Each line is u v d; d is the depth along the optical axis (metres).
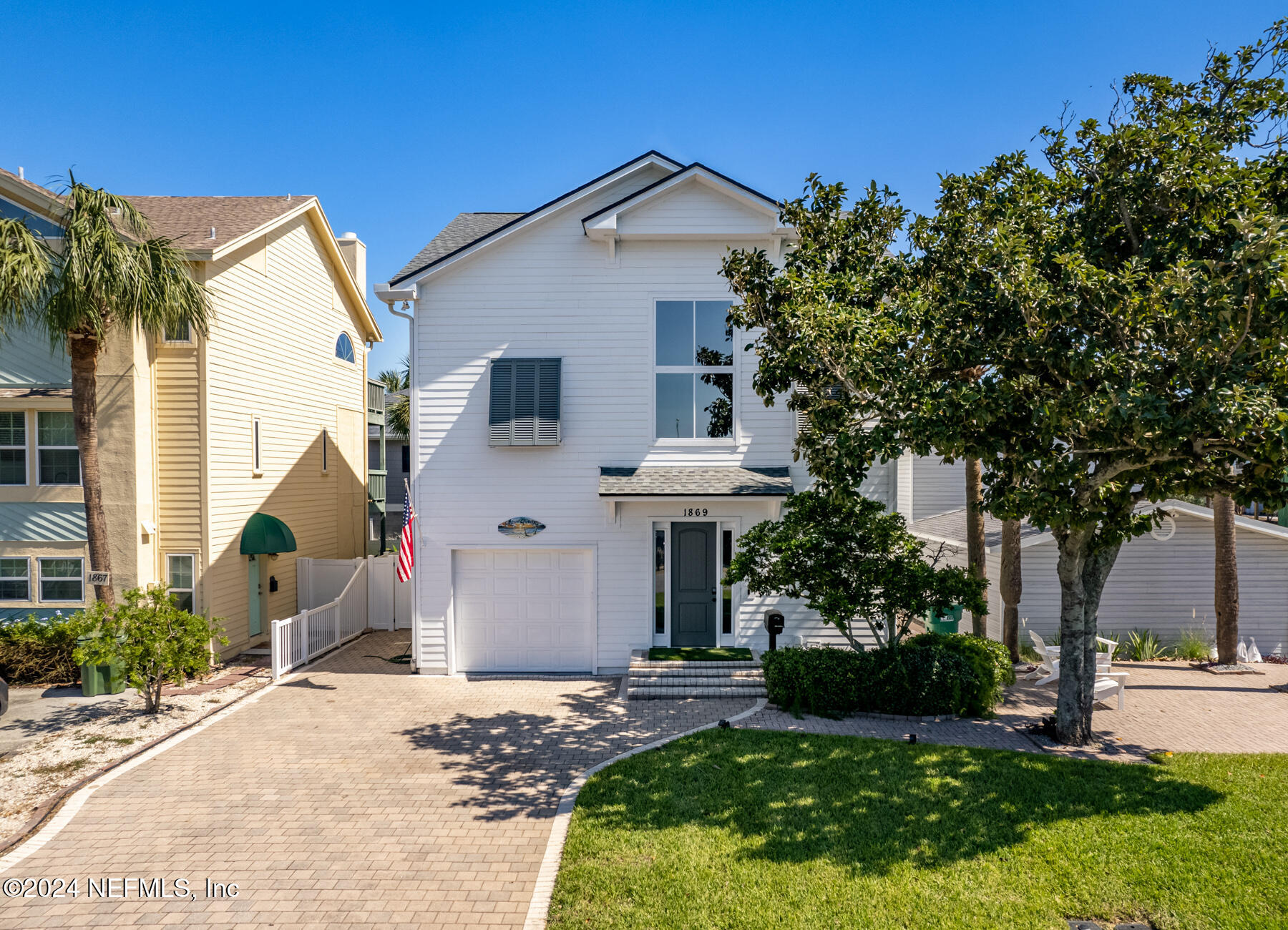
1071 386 8.65
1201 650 15.66
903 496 23.84
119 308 12.04
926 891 6.62
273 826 8.04
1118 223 10.02
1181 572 16.36
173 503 14.84
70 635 12.93
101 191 11.81
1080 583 10.41
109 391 14.23
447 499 14.57
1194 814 8.02
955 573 11.45
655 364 14.57
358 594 18.17
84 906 6.58
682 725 11.34
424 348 14.57
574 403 14.52
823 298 10.20
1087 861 7.09
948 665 11.59
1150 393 7.72
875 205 11.55
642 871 6.93
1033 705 12.28
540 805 8.56
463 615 14.73
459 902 6.62
